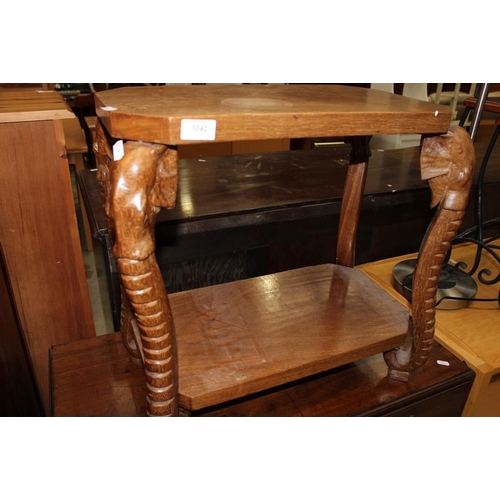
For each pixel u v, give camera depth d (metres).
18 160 0.82
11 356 0.80
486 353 0.86
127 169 0.42
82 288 0.98
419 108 0.55
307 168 1.40
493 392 0.91
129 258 0.44
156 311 0.48
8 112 0.77
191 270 1.04
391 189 1.19
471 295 1.00
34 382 0.96
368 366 0.81
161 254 0.97
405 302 0.99
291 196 1.12
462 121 1.00
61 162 0.85
